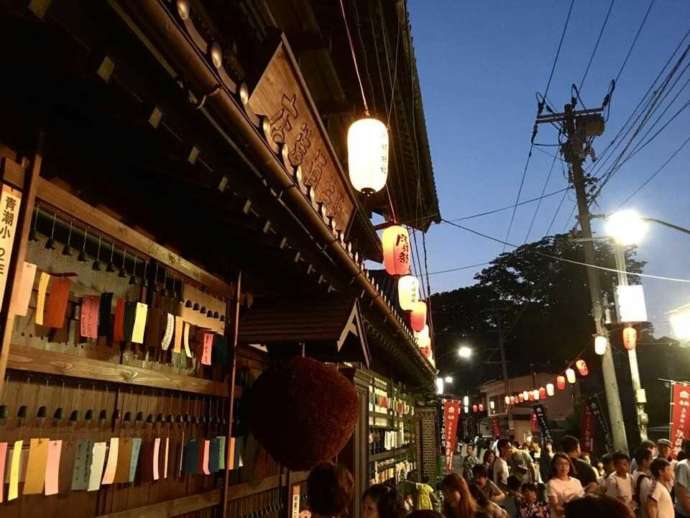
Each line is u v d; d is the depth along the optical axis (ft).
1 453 8.38
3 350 8.33
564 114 67.36
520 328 182.80
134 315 11.50
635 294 60.49
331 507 13.96
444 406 88.74
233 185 12.44
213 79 9.46
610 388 61.98
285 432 15.48
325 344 21.25
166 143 10.59
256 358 20.11
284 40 15.42
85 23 7.92
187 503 13.92
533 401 148.97
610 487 31.65
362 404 36.60
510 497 32.65
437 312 215.51
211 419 15.85
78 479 10.12
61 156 10.90
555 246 176.65
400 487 51.67
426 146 49.98
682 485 30.86
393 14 32.89
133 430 12.33
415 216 63.31
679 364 105.81
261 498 19.65
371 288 24.79
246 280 19.06
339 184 24.06
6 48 8.37
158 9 7.84
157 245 13.32
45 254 10.22
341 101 35.63
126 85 9.04
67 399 10.42
